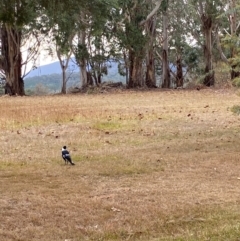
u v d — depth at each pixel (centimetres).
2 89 4691
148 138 1445
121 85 4684
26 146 1323
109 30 3969
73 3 1057
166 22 4844
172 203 775
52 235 643
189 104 2547
